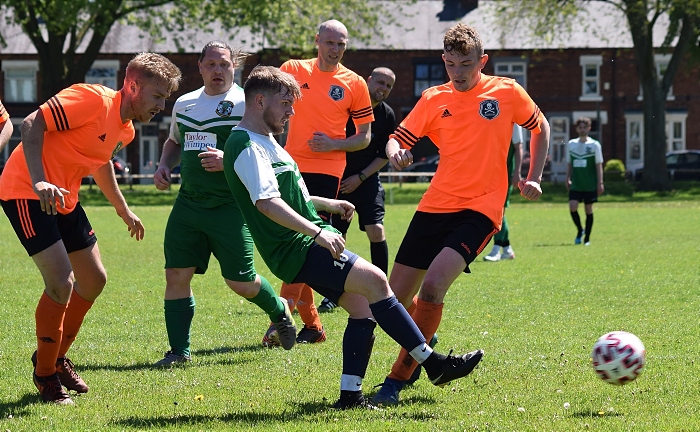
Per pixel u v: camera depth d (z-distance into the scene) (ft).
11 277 81.82
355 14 276.82
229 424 33.91
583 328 55.62
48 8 229.25
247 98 36.42
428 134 43.19
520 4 262.67
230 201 47.57
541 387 40.14
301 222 34.45
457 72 40.73
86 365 46.06
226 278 47.65
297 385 41.16
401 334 35.70
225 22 245.24
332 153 58.44
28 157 36.81
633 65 356.38
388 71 66.18
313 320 53.06
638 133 359.05
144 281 80.28
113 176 43.06
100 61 346.13
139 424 34.14
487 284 76.64
